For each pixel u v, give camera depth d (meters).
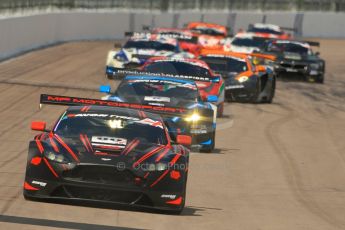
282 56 101.75
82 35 134.12
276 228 31.38
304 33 175.75
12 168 40.38
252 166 47.34
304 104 82.56
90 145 31.48
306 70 100.69
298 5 180.12
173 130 47.41
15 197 32.59
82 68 95.19
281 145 56.56
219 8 176.00
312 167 49.12
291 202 38.09
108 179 30.41
